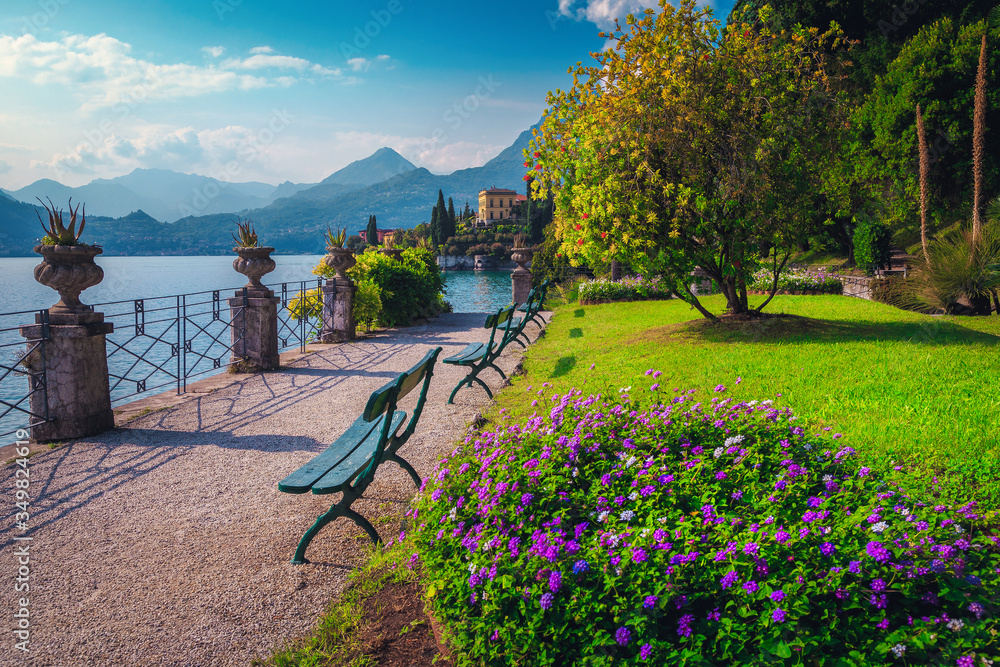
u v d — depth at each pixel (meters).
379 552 3.03
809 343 7.55
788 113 8.25
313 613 2.60
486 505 2.50
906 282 10.98
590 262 9.51
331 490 2.84
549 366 7.71
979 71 11.71
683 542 2.04
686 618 1.77
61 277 4.88
